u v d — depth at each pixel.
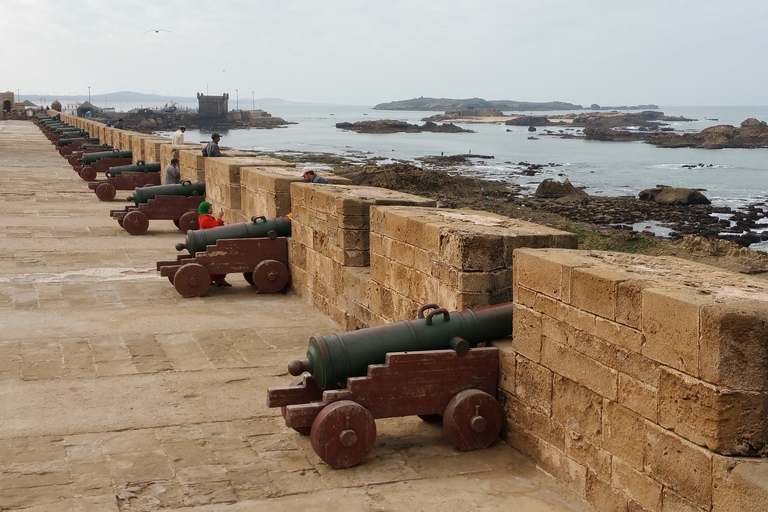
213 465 6.64
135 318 11.43
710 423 4.84
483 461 6.75
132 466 6.60
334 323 11.45
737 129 121.62
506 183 52.66
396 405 6.85
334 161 70.19
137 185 25.34
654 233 32.84
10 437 7.17
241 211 16.84
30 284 13.38
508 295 7.73
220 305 12.39
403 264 9.01
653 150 106.81
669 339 5.14
